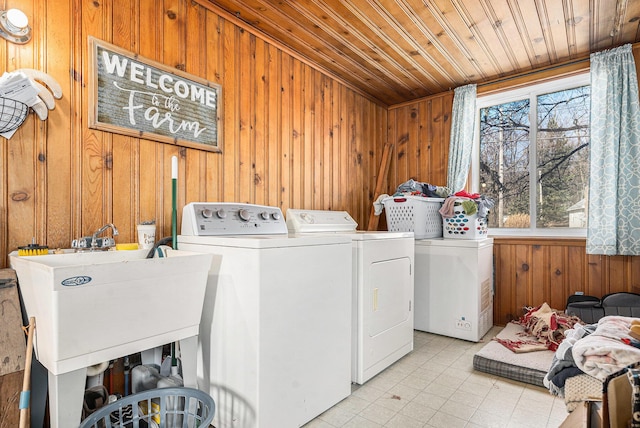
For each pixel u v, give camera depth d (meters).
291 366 1.63
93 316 1.20
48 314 1.14
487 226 3.23
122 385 1.80
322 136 3.04
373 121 3.71
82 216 1.64
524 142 3.19
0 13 1.41
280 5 2.20
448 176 3.41
